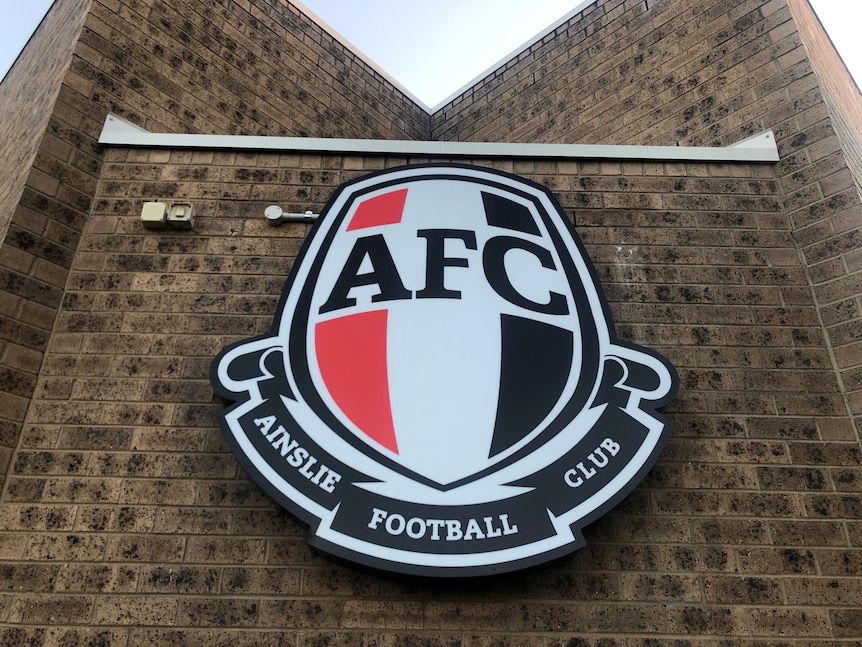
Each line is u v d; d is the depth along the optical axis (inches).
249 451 144.0
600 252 185.6
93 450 154.9
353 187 184.4
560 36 324.5
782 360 169.8
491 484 142.5
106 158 197.6
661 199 193.8
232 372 153.1
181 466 154.0
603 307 166.6
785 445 159.2
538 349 159.9
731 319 175.6
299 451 144.7
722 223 189.8
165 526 147.0
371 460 144.5
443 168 187.8
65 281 176.2
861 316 169.9
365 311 164.1
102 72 221.6
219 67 267.3
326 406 150.7
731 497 153.1
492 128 338.6
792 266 183.0
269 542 145.9
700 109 247.1
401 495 140.7
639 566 145.1
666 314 176.6
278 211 185.6
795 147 201.3
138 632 136.6
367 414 150.3
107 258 180.4
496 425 149.6
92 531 146.0
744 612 140.9
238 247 183.6
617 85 285.6
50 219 180.2
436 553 134.8
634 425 149.5
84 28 223.1
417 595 140.9
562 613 139.9
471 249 173.6
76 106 206.2
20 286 168.6
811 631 139.2
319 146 197.2
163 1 255.1
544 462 145.3
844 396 164.7
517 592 141.6
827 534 148.9
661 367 156.2
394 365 156.6
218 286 177.9
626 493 141.4
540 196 184.9
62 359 165.6
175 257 181.3
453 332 161.2
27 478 150.8
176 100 244.1
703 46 256.7
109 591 140.3
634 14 292.5
